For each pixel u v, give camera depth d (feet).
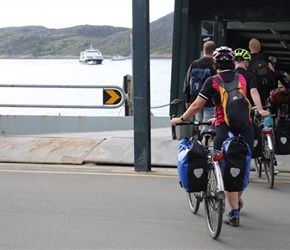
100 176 24.20
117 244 15.65
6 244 15.58
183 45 31.58
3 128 39.29
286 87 27.63
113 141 29.04
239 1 31.68
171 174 24.64
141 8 23.82
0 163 27.12
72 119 39.99
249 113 16.69
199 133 16.97
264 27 42.55
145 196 20.79
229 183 15.93
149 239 16.07
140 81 24.30
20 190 21.67
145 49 24.00
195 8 31.94
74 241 15.85
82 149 28.19
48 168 25.90
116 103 34.30
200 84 24.07
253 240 16.07
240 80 16.69
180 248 15.38
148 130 24.80
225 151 15.80
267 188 22.24
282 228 17.17
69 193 21.20
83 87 34.12
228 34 47.80
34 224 17.37
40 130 39.42
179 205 19.57
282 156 26.84
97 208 19.15
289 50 60.54
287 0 31.17
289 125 21.86
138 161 25.11
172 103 31.94
